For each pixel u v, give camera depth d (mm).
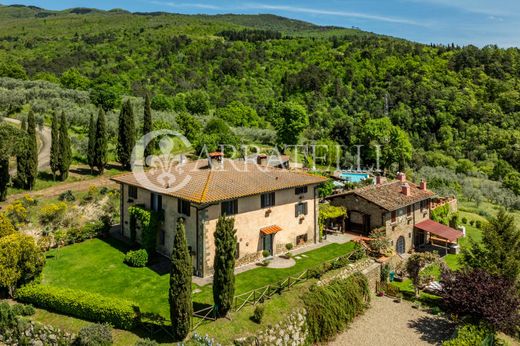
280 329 25625
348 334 29844
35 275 28141
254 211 34094
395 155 92000
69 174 52594
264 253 34938
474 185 89562
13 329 25312
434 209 53219
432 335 29734
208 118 107312
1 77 108438
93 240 39531
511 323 28656
